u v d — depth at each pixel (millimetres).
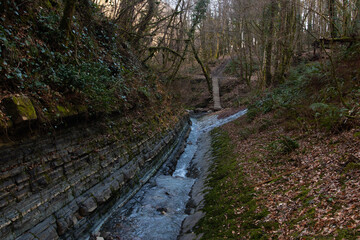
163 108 13586
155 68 18250
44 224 4242
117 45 11047
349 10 12000
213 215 5703
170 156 11844
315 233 3369
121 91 8000
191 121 22953
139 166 8297
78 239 5000
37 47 5117
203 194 7402
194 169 10789
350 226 3105
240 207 5348
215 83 31672
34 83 4578
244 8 18109
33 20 5402
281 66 17250
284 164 6422
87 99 5832
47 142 4613
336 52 10312
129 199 7395
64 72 5258
